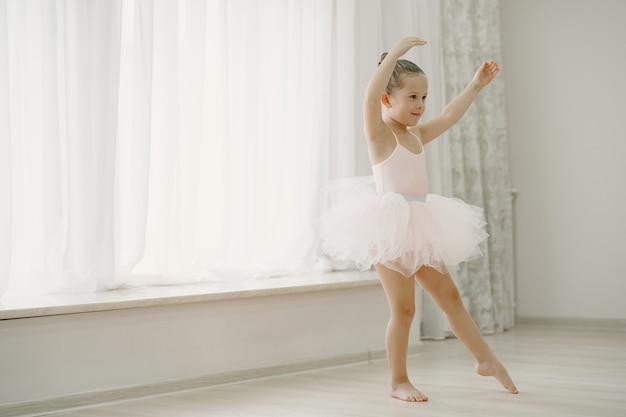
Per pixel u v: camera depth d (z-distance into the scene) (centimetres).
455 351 335
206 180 316
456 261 226
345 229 226
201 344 254
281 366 276
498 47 439
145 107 285
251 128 329
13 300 236
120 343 234
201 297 251
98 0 271
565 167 437
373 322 313
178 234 300
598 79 429
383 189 229
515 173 451
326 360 291
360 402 223
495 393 232
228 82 320
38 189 264
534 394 229
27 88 263
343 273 349
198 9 307
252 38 330
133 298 238
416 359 310
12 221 249
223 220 316
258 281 309
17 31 259
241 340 266
